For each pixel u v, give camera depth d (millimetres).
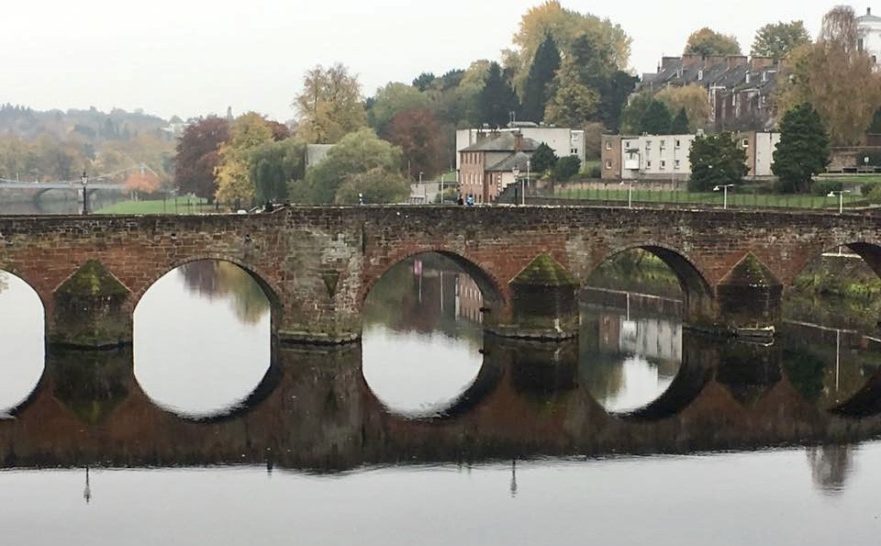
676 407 67125
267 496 50594
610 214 82938
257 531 46500
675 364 78625
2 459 55312
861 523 47688
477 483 52531
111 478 52781
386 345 84188
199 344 84062
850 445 59156
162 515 48062
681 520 47938
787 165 127188
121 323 74812
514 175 159375
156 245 75188
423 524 47375
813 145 126625
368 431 61062
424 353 81375
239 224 76812
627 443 59375
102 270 74312
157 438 59188
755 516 48500
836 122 133000
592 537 46125
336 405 66375
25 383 70125
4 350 80500
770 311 85125
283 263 78250
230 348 82562
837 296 100688
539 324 82188
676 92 190125
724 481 53031
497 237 81312
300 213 77750
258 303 107938
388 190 140750
